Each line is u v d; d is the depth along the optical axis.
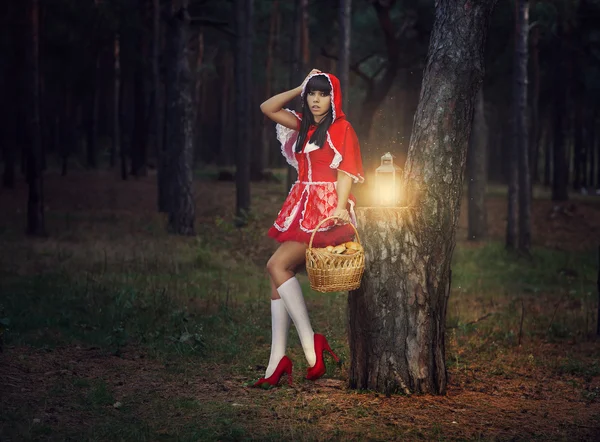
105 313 8.17
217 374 6.10
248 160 19.50
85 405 5.04
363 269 5.04
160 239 15.80
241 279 11.71
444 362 5.62
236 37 19.61
